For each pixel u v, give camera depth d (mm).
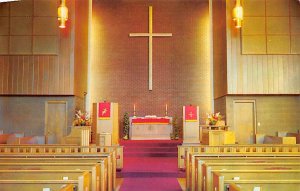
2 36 15156
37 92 14969
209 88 17984
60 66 15039
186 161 8555
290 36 15156
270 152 8758
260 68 15070
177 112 17953
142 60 18094
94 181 5418
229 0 15188
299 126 15281
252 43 15086
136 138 16344
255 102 15320
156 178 10094
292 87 15031
